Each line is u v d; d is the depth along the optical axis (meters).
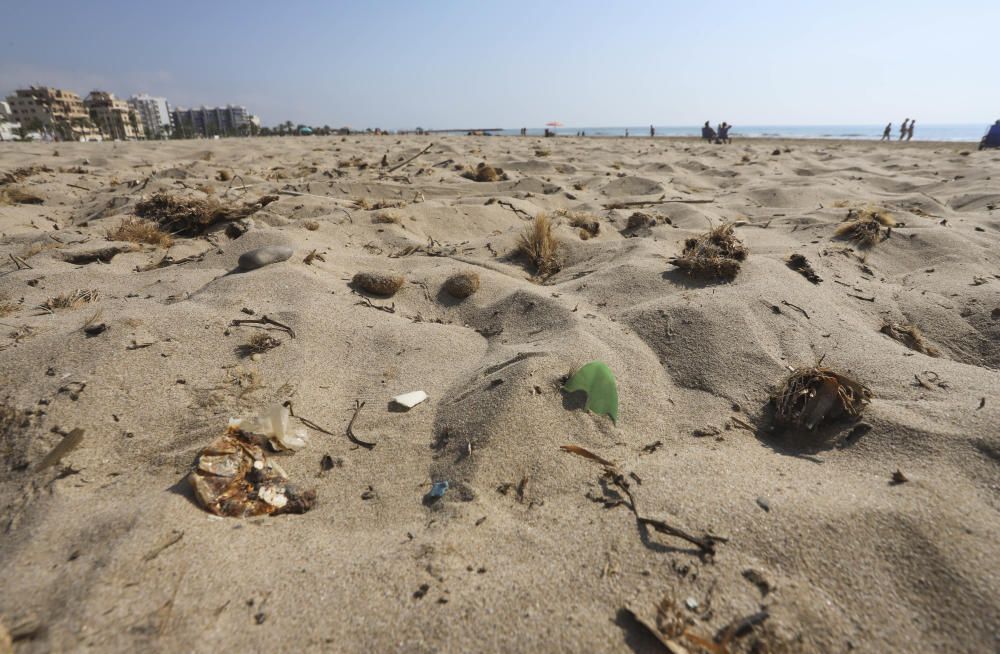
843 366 2.97
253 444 2.42
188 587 1.65
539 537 1.92
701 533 1.83
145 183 8.63
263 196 7.65
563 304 3.90
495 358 3.20
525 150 17.67
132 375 2.82
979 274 4.63
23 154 13.98
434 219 6.71
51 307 3.83
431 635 1.53
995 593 1.53
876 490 1.98
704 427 2.61
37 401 2.56
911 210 7.29
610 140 26.61
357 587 1.70
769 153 16.48
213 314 3.53
